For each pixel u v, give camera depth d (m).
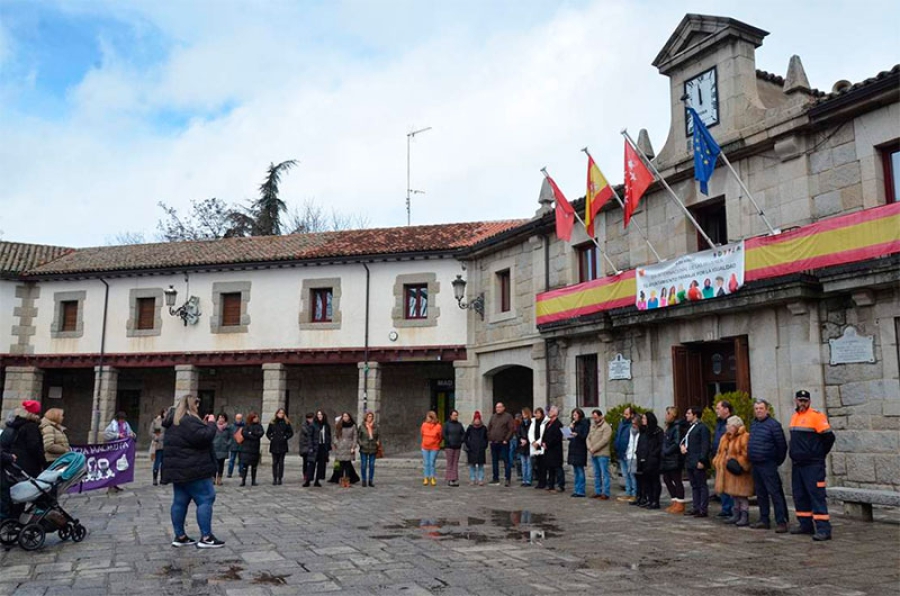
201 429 7.65
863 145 11.09
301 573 6.43
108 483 13.16
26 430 8.23
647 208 15.16
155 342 23.50
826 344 11.31
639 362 14.98
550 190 18.59
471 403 20.72
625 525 9.32
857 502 9.41
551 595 5.70
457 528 9.05
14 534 7.78
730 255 12.34
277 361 22.44
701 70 13.96
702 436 10.04
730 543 8.00
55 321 24.41
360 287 22.23
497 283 20.36
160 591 5.81
